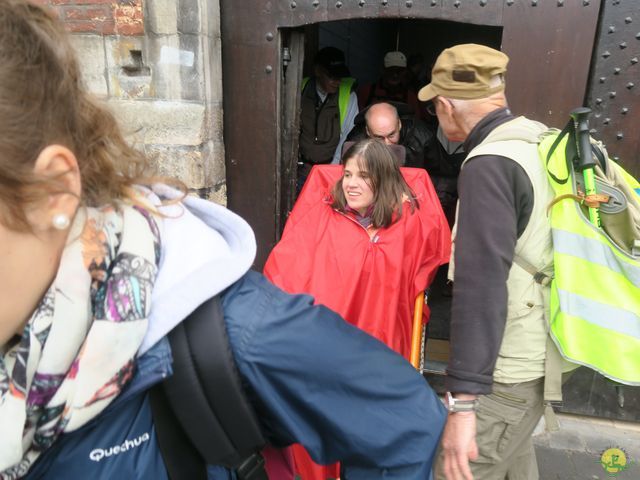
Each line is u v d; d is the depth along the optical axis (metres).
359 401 0.63
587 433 2.39
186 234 0.60
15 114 0.40
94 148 0.52
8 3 0.43
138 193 0.58
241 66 2.42
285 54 2.41
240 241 0.65
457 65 1.41
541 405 1.39
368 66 6.07
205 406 0.57
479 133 1.40
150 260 0.54
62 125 0.45
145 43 2.23
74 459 0.54
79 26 2.26
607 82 2.11
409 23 6.28
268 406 0.60
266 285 0.64
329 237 1.87
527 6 2.09
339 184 1.92
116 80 2.30
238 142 2.51
